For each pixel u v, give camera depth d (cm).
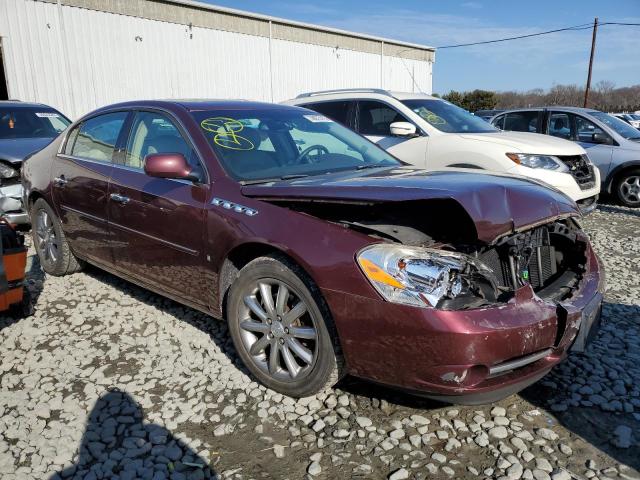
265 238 279
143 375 318
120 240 390
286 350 286
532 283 293
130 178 375
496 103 4469
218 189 314
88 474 235
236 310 303
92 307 421
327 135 399
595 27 3045
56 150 475
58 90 1323
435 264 237
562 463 240
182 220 328
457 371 230
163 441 257
